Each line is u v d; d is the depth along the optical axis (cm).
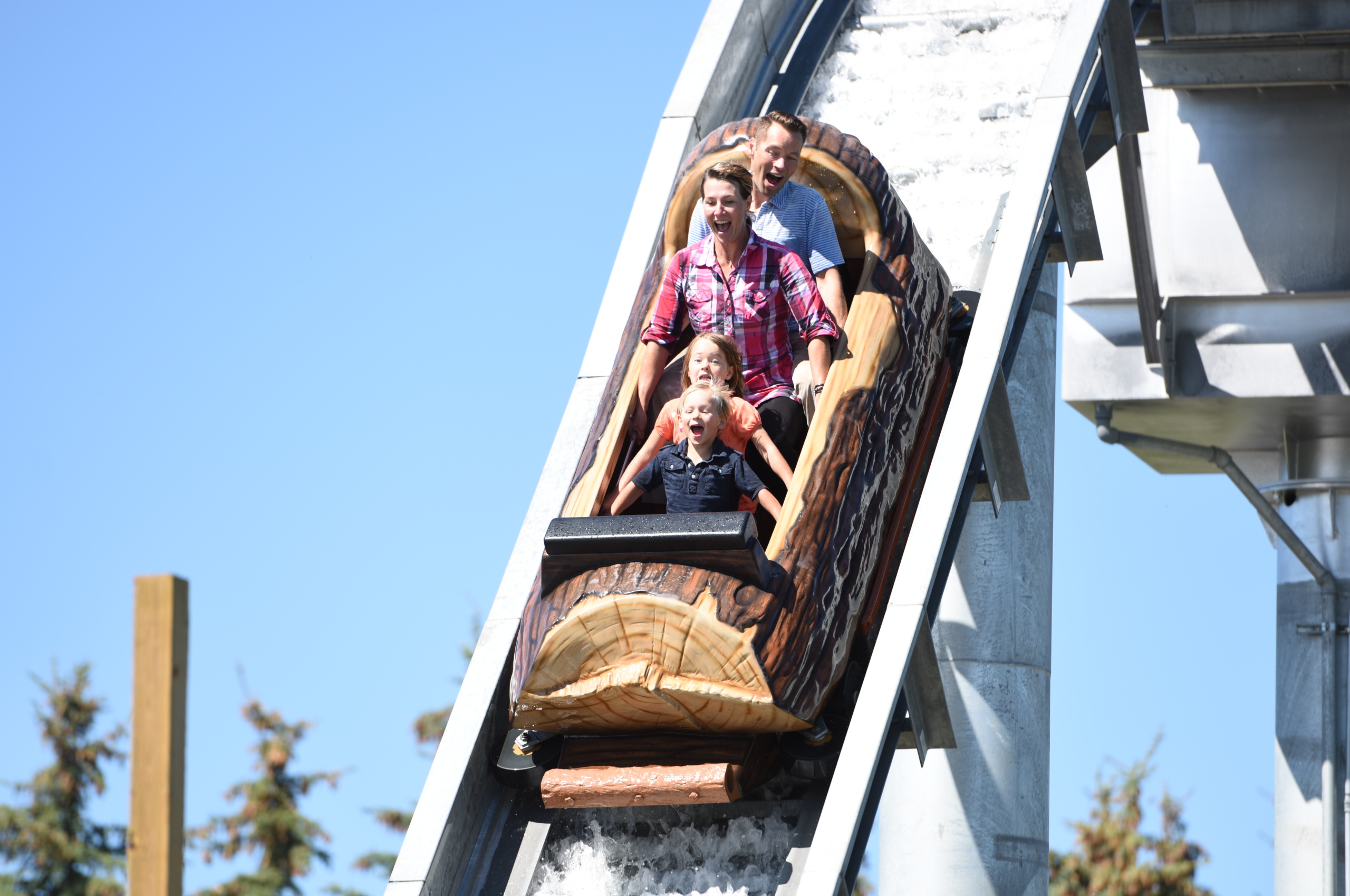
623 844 841
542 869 841
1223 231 1792
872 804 799
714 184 883
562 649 784
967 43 1300
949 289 1022
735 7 1219
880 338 898
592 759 823
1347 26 1605
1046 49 1273
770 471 883
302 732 2817
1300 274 1766
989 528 1470
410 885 781
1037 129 1051
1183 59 1755
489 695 855
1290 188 1781
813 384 881
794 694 776
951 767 1438
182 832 579
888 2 1353
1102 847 2856
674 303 925
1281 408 1850
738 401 853
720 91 1204
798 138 926
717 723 798
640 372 915
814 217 930
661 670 777
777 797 836
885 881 1470
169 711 576
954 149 1213
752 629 766
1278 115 1795
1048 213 1118
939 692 854
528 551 903
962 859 1424
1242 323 1805
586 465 880
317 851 2762
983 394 906
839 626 809
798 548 799
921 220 1167
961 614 1459
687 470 839
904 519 903
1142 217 1480
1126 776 2898
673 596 768
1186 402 1836
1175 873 2794
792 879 790
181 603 588
